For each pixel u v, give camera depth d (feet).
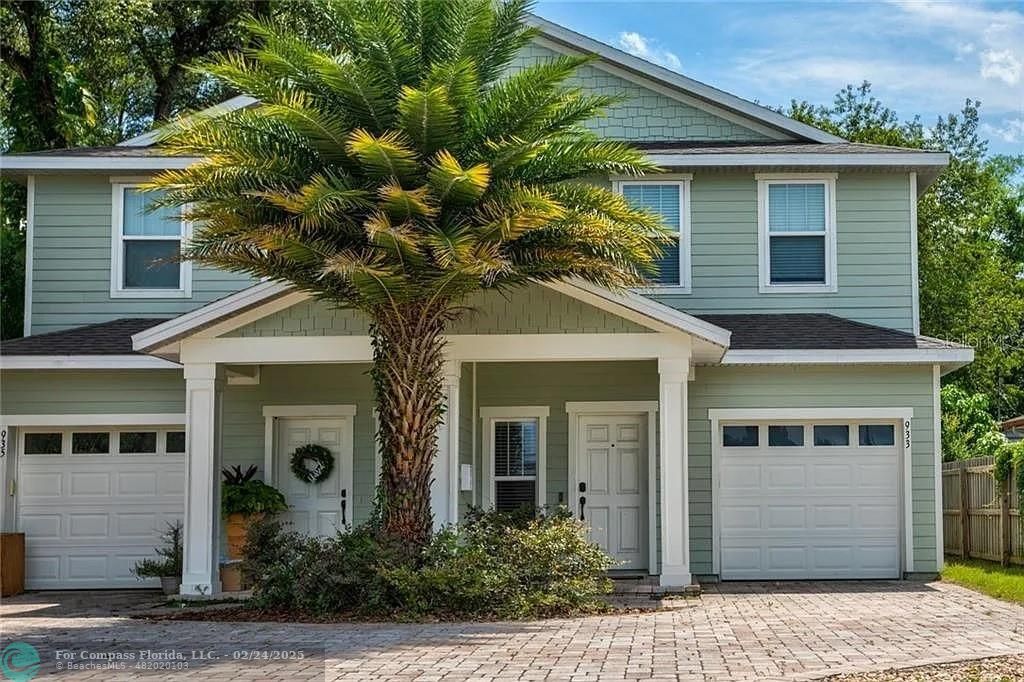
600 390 62.95
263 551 48.01
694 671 31.07
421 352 48.34
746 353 58.75
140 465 62.59
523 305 52.65
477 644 36.55
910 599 50.96
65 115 90.48
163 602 53.62
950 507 76.64
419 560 46.57
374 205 45.06
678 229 65.05
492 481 63.21
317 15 94.32
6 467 61.62
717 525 61.05
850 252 64.75
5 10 88.89
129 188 66.44
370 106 46.34
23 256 85.97
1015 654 33.78
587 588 46.85
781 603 49.37
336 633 39.58
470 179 43.60
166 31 103.19
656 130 68.54
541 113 47.47
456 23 48.60
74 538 62.13
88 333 63.52
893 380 60.95
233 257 48.03
